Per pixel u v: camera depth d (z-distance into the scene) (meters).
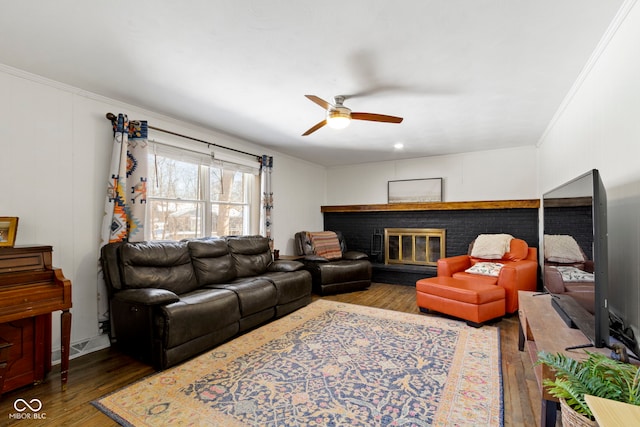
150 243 2.96
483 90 2.64
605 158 1.92
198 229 3.85
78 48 2.03
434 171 5.38
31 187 2.44
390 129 3.80
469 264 4.46
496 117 3.34
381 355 2.49
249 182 4.62
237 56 2.12
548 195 2.37
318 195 6.32
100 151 2.86
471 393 1.96
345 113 2.53
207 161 3.88
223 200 4.20
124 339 2.53
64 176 2.63
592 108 2.15
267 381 2.11
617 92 1.74
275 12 1.65
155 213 3.37
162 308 2.30
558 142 3.23
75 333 2.70
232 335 2.81
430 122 3.51
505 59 2.12
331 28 1.79
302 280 3.77
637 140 1.51
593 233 1.46
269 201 4.70
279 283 3.41
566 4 1.57
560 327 1.82
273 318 3.37
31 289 1.91
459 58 2.12
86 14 1.67
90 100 2.79
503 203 4.71
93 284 2.81
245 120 3.50
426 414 1.76
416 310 3.75
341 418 1.72
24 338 2.03
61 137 2.61
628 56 1.60
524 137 4.14
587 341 1.61
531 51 2.02
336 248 5.22
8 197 2.33
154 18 1.71
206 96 2.82
